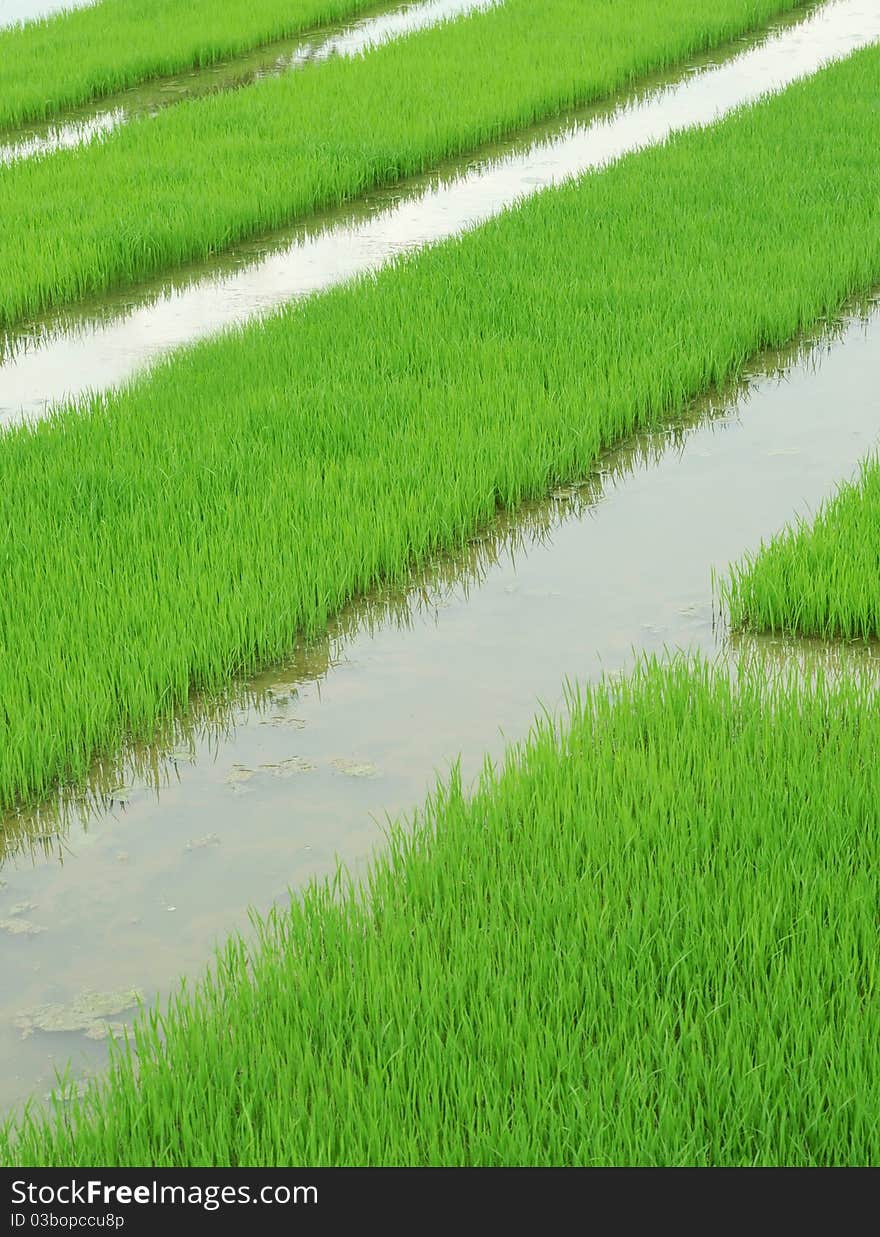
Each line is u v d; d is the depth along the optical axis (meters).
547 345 13.15
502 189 20.12
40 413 13.20
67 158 21.66
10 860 6.99
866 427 11.86
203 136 22.48
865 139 19.94
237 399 12.34
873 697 7.39
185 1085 4.98
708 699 7.43
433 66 26.39
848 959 5.38
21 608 8.77
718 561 9.73
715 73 26.83
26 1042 5.70
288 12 32.78
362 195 20.52
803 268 14.87
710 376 13.02
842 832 6.25
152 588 8.97
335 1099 4.96
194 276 17.45
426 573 9.84
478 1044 5.14
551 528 10.42
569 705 7.79
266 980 5.56
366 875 6.68
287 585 9.08
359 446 11.14
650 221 16.92
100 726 7.82
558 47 27.45
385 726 7.98
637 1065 4.98
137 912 6.52
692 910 5.72
